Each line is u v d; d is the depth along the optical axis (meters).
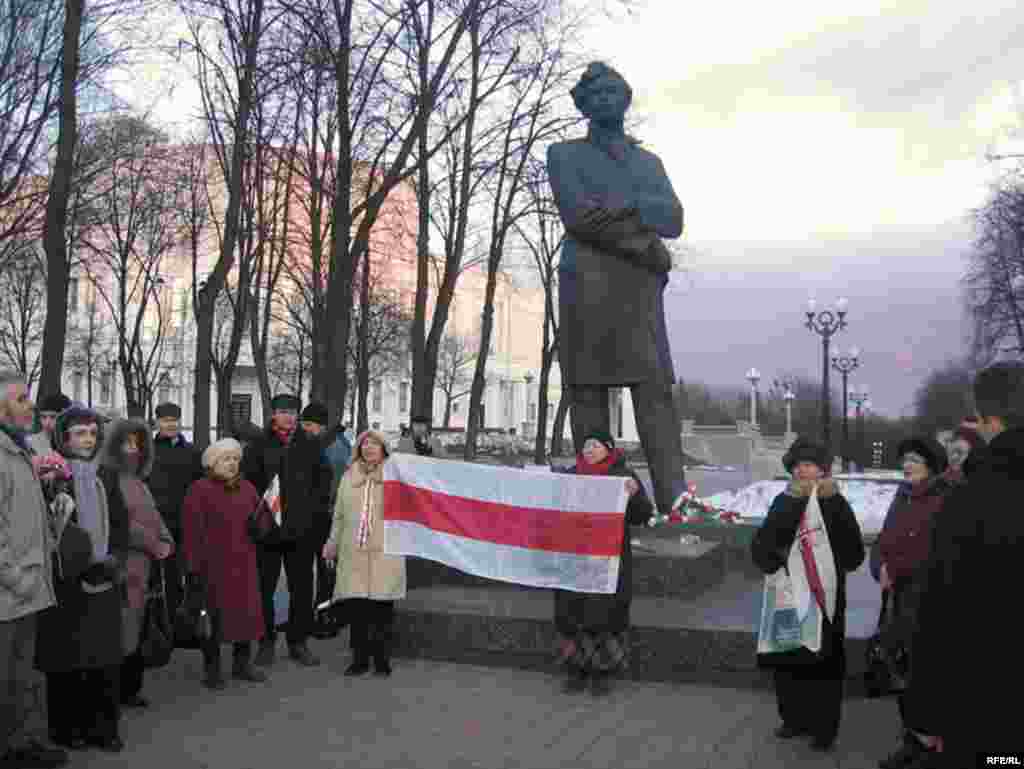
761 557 5.73
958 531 3.09
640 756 5.59
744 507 19.03
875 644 6.20
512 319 80.31
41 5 15.60
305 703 6.76
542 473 7.34
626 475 7.33
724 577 9.42
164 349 52.94
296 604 8.09
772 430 84.81
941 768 3.05
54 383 13.03
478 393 26.00
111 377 56.69
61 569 5.48
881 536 6.54
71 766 5.45
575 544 6.98
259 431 10.68
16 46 15.84
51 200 13.06
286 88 17.23
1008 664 2.93
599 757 5.57
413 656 8.04
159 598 6.72
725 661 7.09
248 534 7.36
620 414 60.97
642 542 9.27
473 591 8.77
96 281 34.31
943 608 3.06
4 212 21.47
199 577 7.15
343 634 9.61
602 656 6.89
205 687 7.25
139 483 6.71
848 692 6.92
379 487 7.71
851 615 8.02
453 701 6.78
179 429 8.52
